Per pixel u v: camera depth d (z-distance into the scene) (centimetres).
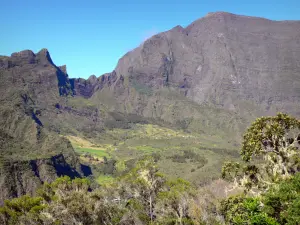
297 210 1541
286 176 2269
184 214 3512
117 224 3231
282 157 2481
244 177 2717
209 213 3509
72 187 3781
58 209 2941
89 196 3291
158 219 3459
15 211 3284
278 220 1678
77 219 2923
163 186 3962
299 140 2522
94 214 3031
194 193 3962
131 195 3834
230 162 2909
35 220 3034
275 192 1781
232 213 2305
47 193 3753
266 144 2612
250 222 1667
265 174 2650
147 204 3775
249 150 2669
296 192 1708
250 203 1756
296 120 2569
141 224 3425
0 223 3169
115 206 3425
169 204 3569
